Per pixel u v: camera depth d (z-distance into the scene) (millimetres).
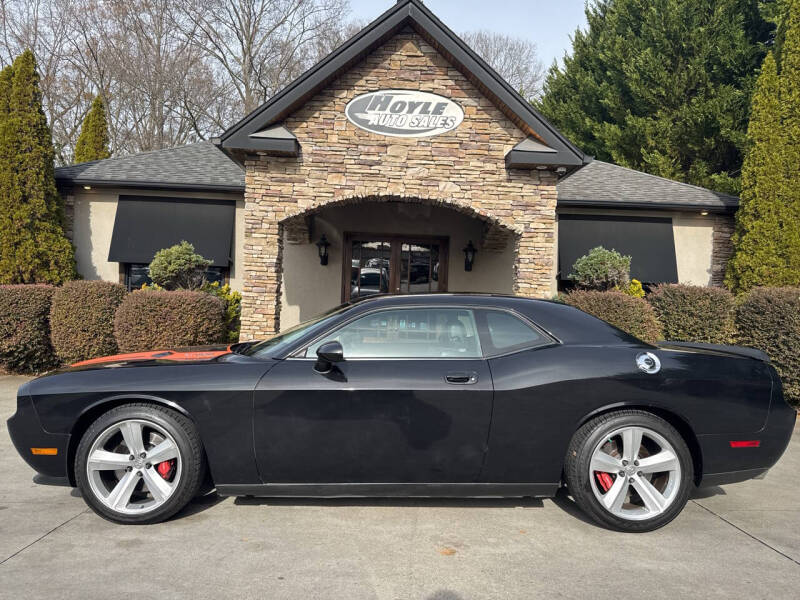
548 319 3832
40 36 25609
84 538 3303
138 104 27094
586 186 12164
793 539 3449
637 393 3551
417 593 2752
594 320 3918
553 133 8273
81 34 26000
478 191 8656
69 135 26250
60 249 10328
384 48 8539
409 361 3625
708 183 17703
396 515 3717
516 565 3055
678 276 11688
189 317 7707
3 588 2723
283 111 8234
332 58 8164
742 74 17406
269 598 2686
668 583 2883
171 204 11266
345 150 8539
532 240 8719
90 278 11180
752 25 17797
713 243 11820
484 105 8602
